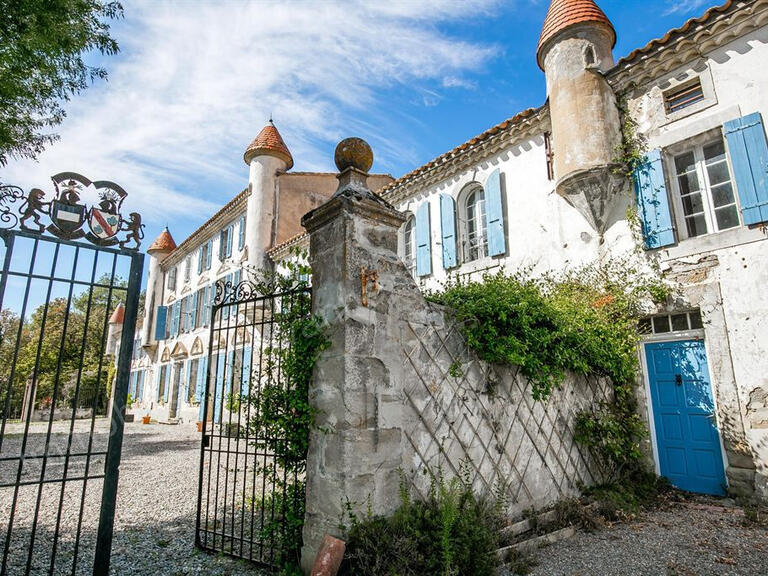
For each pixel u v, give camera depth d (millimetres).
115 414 3760
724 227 6750
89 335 29234
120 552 4449
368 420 3693
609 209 7746
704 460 6406
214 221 19359
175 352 21094
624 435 6418
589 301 7320
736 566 3930
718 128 6723
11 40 4578
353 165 4340
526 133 9305
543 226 8805
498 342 4805
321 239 4176
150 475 8172
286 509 4043
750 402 5973
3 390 25484
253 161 17016
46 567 4102
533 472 5043
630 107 7734
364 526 3451
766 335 5918
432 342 4414
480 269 9188
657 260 7086
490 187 9727
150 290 24984
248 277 15648
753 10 6297
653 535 4707
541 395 5375
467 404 4570
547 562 4047
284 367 4156
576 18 8289
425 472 4059
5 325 26625
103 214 3887
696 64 7008
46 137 5672
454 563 3432
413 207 11734
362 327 3824
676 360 6879
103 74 5551
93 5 5016
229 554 4332
